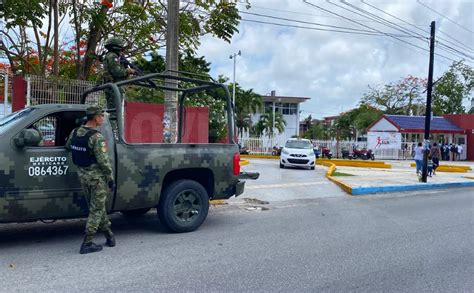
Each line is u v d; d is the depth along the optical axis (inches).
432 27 664.4
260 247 247.0
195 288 178.7
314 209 390.9
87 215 238.8
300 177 652.7
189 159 271.6
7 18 432.5
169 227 269.0
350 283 191.3
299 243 259.3
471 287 190.7
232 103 303.3
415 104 2229.3
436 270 214.1
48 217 226.5
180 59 610.9
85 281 182.5
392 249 251.6
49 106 235.5
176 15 400.8
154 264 208.8
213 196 288.5
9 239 251.0
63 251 227.3
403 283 193.8
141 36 517.0
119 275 191.5
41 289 172.2
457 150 1523.1
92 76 548.7
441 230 310.2
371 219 347.9
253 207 388.5
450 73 2133.4
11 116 240.7
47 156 222.2
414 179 693.9
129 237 261.9
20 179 214.8
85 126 220.2
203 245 246.8
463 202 471.2
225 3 484.7
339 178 638.5
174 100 390.6
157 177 258.1
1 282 179.3
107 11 500.7
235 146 298.7
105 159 217.3
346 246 255.4
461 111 2140.7
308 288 183.0
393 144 1435.8
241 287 181.5
